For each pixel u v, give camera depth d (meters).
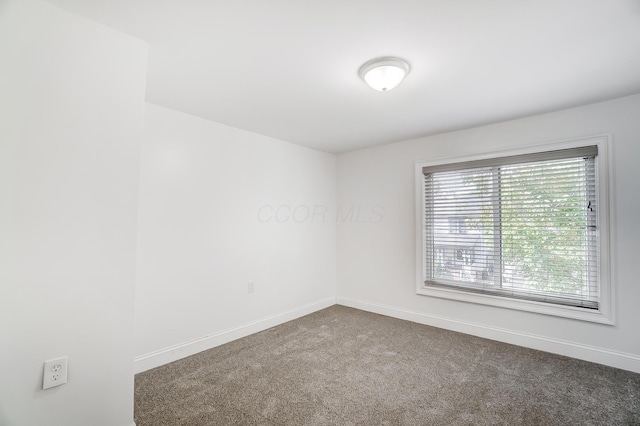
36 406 1.25
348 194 4.05
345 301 4.06
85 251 1.38
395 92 2.18
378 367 2.29
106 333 1.44
